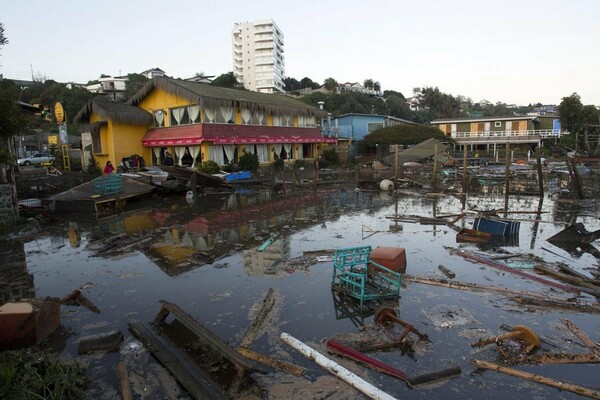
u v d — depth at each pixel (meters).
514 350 5.58
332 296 7.61
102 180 18.27
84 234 13.15
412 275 8.72
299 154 38.28
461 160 40.72
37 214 15.98
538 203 19.06
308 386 4.85
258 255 10.38
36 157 36.16
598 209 17.28
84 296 7.79
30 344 5.90
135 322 6.57
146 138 31.23
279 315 6.82
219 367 5.31
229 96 30.98
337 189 24.94
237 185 25.75
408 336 6.04
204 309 7.11
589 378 4.99
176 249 11.06
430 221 14.52
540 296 7.40
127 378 5.05
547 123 56.12
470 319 6.57
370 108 69.56
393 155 35.25
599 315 6.69
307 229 13.55
